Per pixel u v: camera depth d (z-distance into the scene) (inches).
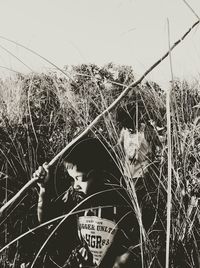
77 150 50.9
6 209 48.7
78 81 55.0
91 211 49.6
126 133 50.1
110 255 48.7
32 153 52.0
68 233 50.1
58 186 50.0
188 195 45.8
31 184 47.4
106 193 49.4
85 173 50.3
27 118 53.3
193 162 48.0
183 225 44.5
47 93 54.3
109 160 50.2
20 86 54.6
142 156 49.1
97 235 49.1
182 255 44.0
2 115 52.8
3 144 51.6
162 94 50.7
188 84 51.8
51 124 53.2
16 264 49.4
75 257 49.6
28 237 50.1
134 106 51.0
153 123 49.9
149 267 43.3
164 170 47.1
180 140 47.5
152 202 45.2
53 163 47.6
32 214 50.6
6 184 49.0
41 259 49.8
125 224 47.9
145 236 43.9
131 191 46.5
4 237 49.7
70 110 53.4
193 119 49.7
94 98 53.7
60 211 50.1
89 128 47.3
